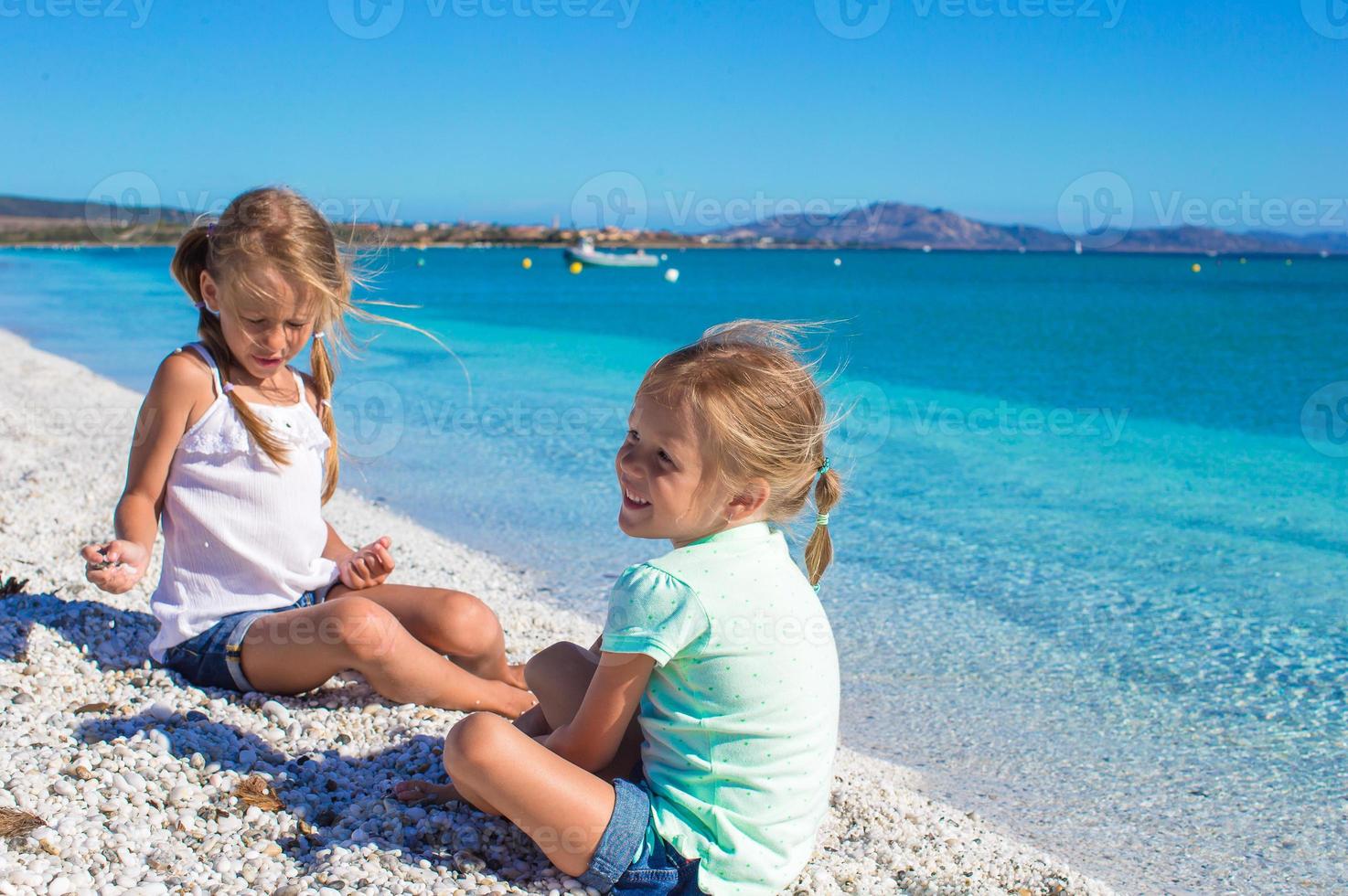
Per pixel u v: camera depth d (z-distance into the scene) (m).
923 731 3.77
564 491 7.42
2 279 42.34
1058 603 5.16
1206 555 6.01
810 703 2.14
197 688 2.98
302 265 2.83
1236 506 7.27
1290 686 4.19
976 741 3.69
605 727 2.14
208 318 3.07
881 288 45.53
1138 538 6.37
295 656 2.90
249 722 2.81
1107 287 47.97
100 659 3.08
